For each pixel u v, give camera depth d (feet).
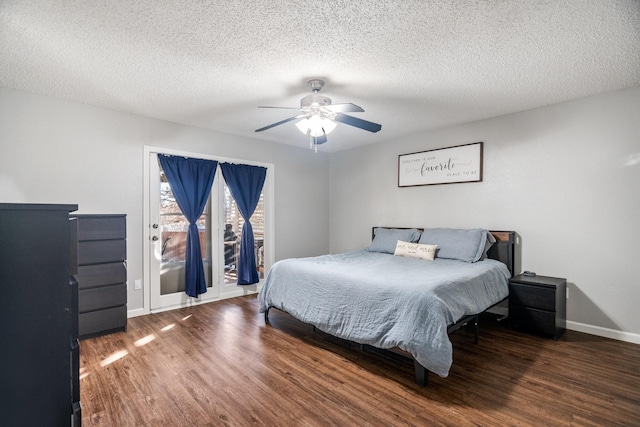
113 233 10.14
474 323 9.32
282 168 16.37
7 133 9.36
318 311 9.03
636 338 9.28
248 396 6.57
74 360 3.85
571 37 6.73
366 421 5.78
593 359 8.22
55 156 10.12
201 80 8.86
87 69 8.17
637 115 9.27
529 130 11.32
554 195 10.78
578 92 9.77
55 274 3.54
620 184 9.56
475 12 5.91
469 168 12.79
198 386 6.95
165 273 12.71
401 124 13.09
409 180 14.74
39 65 7.93
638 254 9.29
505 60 7.76
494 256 11.79
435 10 5.85
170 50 7.26
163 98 10.20
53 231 3.52
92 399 6.46
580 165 10.26
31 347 3.43
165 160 12.33
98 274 9.87
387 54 7.47
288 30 6.49
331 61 7.79
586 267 10.16
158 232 12.40
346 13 5.94
